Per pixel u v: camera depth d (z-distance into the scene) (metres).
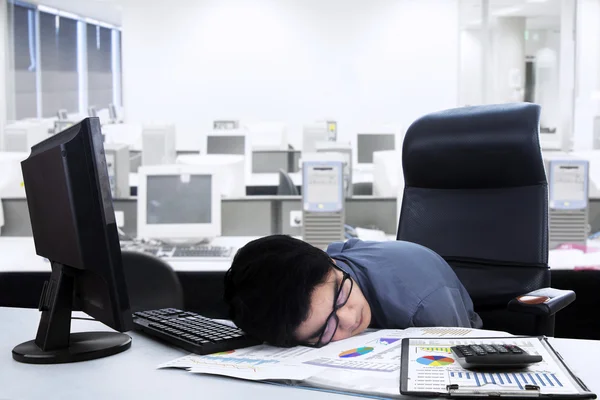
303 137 7.41
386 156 4.48
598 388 1.08
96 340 1.42
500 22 7.81
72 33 10.76
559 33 7.38
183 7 9.77
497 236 2.11
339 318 1.34
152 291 2.20
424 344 1.29
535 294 1.86
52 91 10.71
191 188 3.76
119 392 1.12
